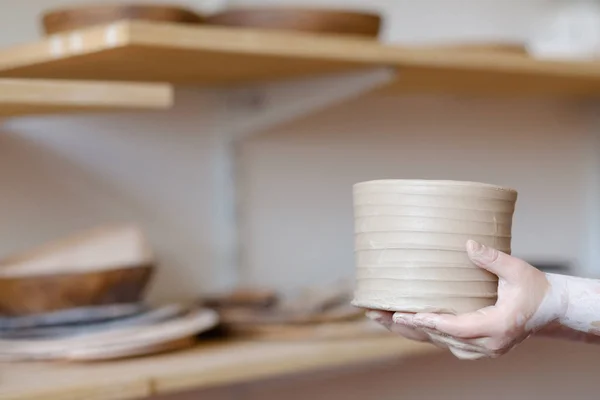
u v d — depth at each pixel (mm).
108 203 1545
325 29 1298
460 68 1421
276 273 1731
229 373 1191
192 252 1641
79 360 1197
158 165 1601
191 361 1212
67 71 1310
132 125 1571
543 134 2092
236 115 1639
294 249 1753
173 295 1617
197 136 1649
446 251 832
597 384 2154
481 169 1996
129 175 1567
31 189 1464
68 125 1501
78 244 1297
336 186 1803
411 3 1907
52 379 1094
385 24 1866
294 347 1320
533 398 2059
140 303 1325
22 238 1455
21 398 1022
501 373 2010
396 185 842
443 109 1941
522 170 2059
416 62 1351
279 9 1282
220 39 1159
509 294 828
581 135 2150
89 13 1205
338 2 1789
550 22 1814
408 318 833
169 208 1613
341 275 1809
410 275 839
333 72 1446
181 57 1222
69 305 1256
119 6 1196
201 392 1610
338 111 1799
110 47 1098
